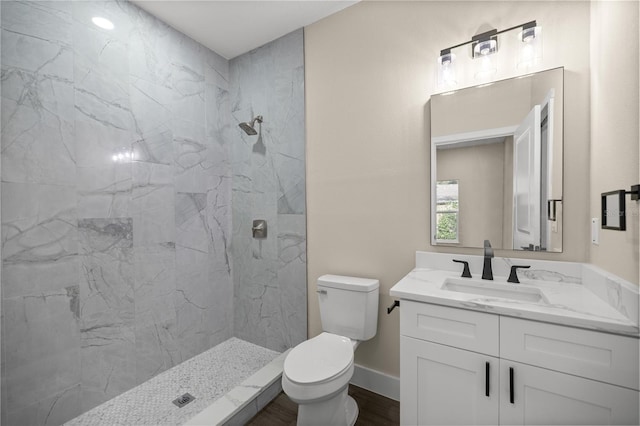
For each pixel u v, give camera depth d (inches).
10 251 55.7
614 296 41.3
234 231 102.0
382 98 74.6
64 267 62.9
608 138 45.5
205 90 95.0
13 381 56.0
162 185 82.4
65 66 63.4
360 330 69.6
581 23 53.7
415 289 52.5
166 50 83.9
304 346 62.1
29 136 58.2
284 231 91.0
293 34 88.4
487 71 61.1
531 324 41.8
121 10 73.6
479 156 63.0
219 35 90.1
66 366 63.1
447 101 65.9
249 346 96.9
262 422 65.4
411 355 51.1
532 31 55.3
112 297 71.1
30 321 58.1
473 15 63.6
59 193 62.4
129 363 74.2
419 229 70.3
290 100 89.4
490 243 62.1
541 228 57.5
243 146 99.5
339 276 78.9
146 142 78.7
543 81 56.6
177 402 69.8
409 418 51.4
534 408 41.8
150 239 79.3
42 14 60.2
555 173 56.0
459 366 46.9
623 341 36.7
